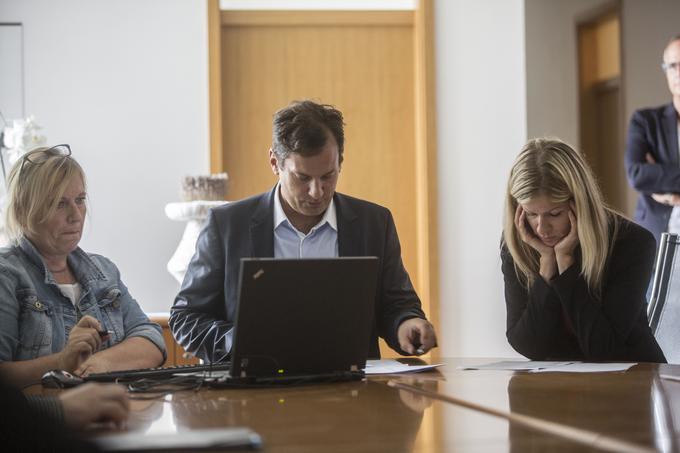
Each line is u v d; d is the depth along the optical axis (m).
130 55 4.95
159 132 4.95
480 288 5.16
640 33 4.87
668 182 4.74
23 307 2.49
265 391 2.05
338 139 2.67
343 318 2.19
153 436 1.41
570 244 2.72
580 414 1.67
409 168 5.27
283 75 5.18
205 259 2.79
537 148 2.76
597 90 5.00
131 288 4.91
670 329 2.90
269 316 2.11
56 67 4.90
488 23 5.17
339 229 2.84
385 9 5.25
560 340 2.87
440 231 5.14
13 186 2.59
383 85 5.26
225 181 4.41
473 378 2.24
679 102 4.75
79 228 2.63
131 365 2.53
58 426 1.36
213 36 4.98
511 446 1.40
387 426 1.59
